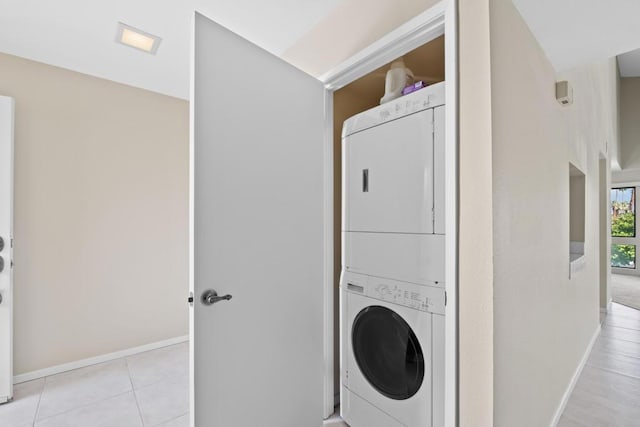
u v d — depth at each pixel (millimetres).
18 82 2271
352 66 1642
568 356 2084
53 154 2396
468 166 1083
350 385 1678
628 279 6941
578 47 1571
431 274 1269
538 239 1436
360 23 1611
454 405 1129
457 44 1145
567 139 2045
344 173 1745
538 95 1472
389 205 1466
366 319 1573
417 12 1341
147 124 2854
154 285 2865
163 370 2422
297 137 1616
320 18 1865
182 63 2383
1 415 1850
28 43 2109
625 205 7770
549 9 1296
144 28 1954
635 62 5594
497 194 1037
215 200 1263
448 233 1156
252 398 1397
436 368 1231
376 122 1547
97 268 2576
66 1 1709
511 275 1138
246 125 1377
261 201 1440
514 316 1164
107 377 2309
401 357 1398
